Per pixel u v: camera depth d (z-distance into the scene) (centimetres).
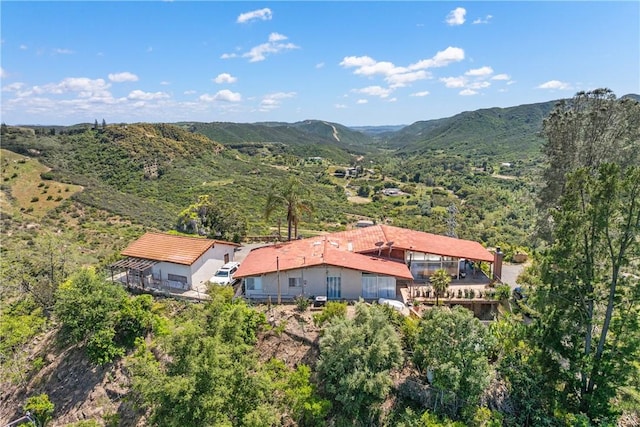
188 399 1719
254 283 3152
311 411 2141
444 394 2170
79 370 2731
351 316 2733
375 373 2086
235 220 5662
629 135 3622
